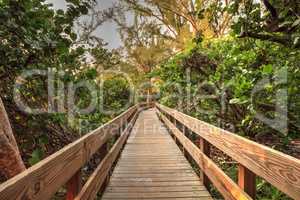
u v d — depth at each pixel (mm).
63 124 4406
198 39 5340
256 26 2971
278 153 1740
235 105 4938
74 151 2219
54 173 1707
